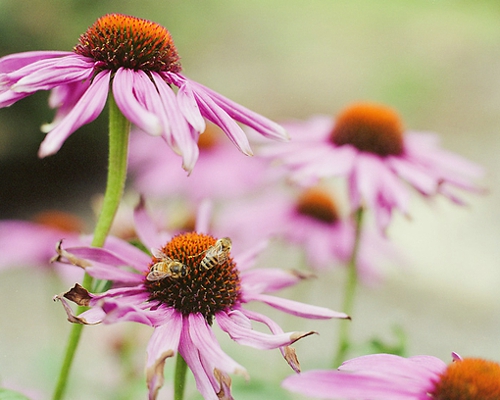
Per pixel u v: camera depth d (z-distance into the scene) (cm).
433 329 146
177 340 54
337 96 260
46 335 134
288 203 94
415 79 270
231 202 111
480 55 293
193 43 261
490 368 54
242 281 58
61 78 57
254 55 276
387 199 71
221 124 57
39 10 188
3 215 186
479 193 74
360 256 90
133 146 112
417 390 53
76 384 84
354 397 51
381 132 74
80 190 200
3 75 57
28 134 194
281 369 85
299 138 76
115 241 59
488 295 157
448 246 170
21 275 160
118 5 212
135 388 80
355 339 136
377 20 313
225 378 53
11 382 72
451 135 241
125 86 56
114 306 52
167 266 56
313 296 154
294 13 307
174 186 105
